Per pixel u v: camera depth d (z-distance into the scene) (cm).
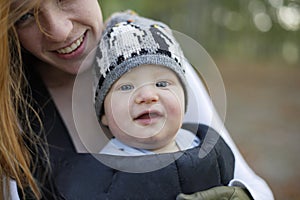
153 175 131
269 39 1192
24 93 142
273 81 881
